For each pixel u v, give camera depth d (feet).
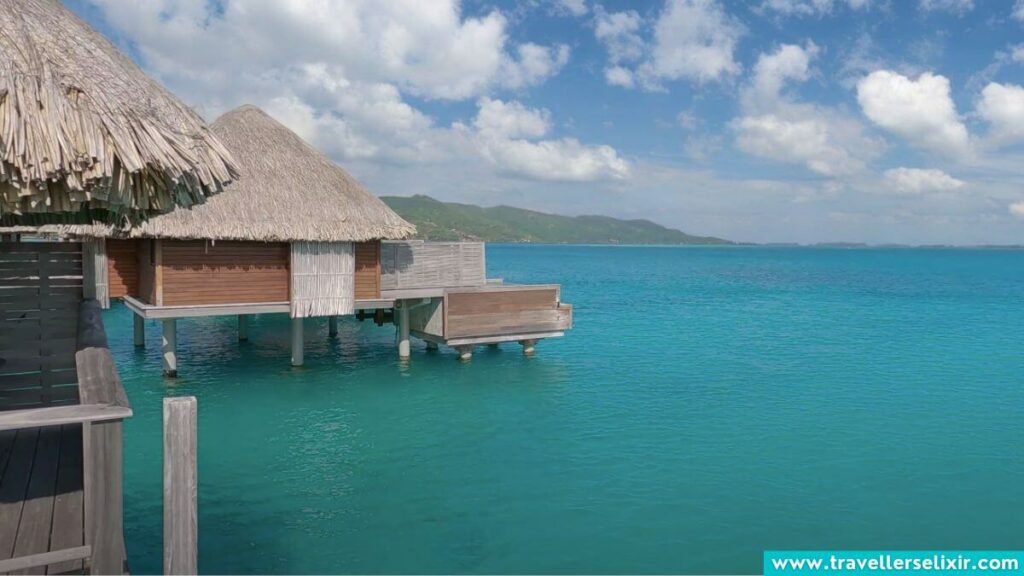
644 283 243.40
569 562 30.55
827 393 64.03
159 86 22.90
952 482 40.68
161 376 67.36
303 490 38.63
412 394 62.18
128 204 19.12
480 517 35.19
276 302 65.92
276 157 67.87
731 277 290.15
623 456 45.09
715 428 51.75
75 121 17.53
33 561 15.81
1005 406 59.11
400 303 74.28
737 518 35.40
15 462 22.09
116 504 16.60
